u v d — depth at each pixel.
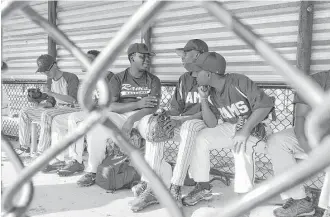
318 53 3.37
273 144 2.71
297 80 0.38
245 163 2.56
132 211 2.77
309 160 0.35
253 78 3.80
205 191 2.96
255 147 2.73
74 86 4.38
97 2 4.96
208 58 2.78
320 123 0.35
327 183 2.31
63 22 5.44
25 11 0.53
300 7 3.34
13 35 6.25
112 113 3.57
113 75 3.80
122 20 4.73
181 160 2.85
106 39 4.96
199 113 3.31
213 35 4.00
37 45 5.91
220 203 2.99
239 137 2.56
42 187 3.38
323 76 2.53
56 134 4.05
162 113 3.10
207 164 2.94
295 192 2.61
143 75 3.76
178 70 4.35
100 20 4.98
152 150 3.02
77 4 5.20
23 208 0.52
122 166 3.35
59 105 4.52
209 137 2.89
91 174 3.49
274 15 3.59
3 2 0.49
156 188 0.55
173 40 4.33
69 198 3.07
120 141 0.55
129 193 3.26
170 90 4.42
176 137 3.33
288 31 3.53
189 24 4.17
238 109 2.81
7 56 6.42
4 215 0.52
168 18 4.33
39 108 4.61
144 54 3.61
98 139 3.45
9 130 6.04
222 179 3.55
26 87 6.04
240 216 0.42
